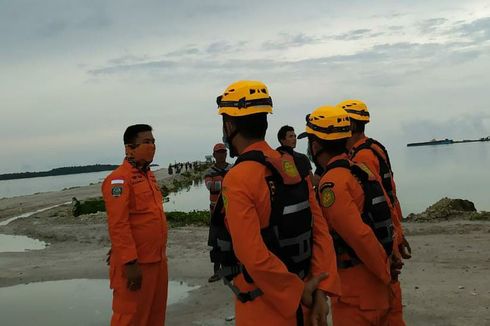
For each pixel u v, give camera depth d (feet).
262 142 8.16
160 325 15.19
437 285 22.11
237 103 8.02
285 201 7.54
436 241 32.55
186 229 45.50
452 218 42.98
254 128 8.06
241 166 7.52
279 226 7.51
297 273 7.74
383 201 10.94
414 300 20.10
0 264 33.50
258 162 7.52
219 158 25.45
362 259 10.33
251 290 7.73
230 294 23.16
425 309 18.88
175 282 26.25
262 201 7.39
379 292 10.85
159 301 14.97
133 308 13.97
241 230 7.19
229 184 7.48
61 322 20.24
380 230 10.80
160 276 14.76
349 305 10.78
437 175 160.25
